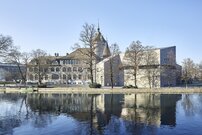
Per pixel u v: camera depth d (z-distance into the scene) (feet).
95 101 176.86
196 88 257.14
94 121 105.81
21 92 278.46
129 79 338.34
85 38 278.46
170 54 345.51
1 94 252.83
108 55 414.21
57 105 158.51
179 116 115.75
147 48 322.96
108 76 364.17
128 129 91.04
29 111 135.13
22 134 86.79
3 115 123.13
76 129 92.17
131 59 303.89
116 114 122.21
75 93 252.42
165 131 87.76
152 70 316.19
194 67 438.40
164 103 162.81
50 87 297.12
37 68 405.18
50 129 92.99
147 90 253.03
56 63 466.70
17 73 471.62
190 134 83.97
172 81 342.85
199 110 133.39
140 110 134.00
